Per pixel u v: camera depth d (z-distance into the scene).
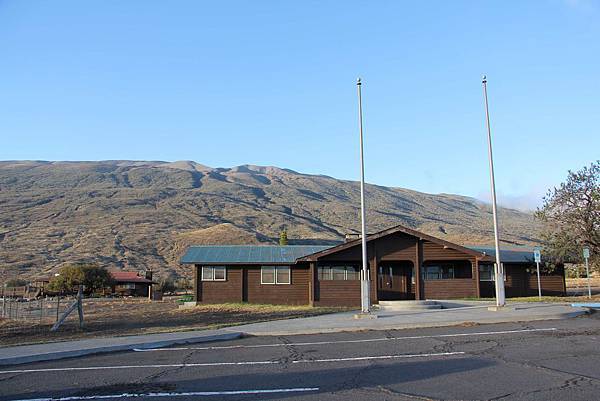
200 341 15.53
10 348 14.27
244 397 8.62
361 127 21.77
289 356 12.34
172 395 8.89
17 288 61.84
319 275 33.41
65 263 76.88
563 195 31.22
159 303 42.62
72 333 19.92
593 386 8.68
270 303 34.78
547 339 13.80
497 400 8.01
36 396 9.11
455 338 14.48
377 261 31.70
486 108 24.19
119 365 11.89
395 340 14.45
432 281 32.47
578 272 42.22
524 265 37.06
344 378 9.77
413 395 8.44
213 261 35.00
